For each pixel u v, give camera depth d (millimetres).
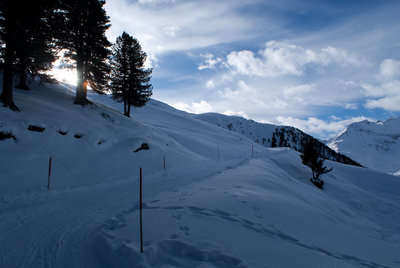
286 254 4688
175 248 4492
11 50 13273
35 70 14898
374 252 6395
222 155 34562
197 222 5832
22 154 11336
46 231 5801
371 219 20312
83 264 4289
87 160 13938
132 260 4027
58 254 4648
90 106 21750
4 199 8305
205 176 14680
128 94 28125
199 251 4336
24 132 12359
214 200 7695
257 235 5484
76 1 18859
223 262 4129
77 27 20062
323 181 28875
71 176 11805
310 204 11242
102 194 10008
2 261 4367
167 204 7371
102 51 21531
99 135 16484
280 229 6125
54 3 14844
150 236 4949
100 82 22359
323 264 4418
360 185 35500
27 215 7016
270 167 21531
